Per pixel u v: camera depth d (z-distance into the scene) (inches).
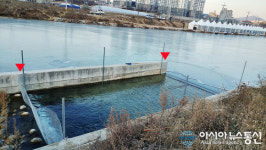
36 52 690.2
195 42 1732.3
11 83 382.9
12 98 372.2
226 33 3506.4
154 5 6830.7
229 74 713.0
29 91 406.9
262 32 4443.9
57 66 561.6
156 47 1162.0
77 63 614.2
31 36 983.6
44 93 420.2
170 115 222.4
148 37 1683.1
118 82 544.4
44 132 248.7
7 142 235.8
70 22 2144.4
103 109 377.7
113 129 175.0
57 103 386.6
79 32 1395.2
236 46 1752.0
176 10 6530.5
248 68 855.1
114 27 2321.6
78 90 462.9
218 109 248.8
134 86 534.6
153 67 620.7
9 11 1807.3
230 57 1117.1
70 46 868.6
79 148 168.7
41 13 2064.5
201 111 217.0
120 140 162.6
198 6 6658.5
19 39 872.9
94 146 166.4
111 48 946.7
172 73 672.4
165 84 565.3
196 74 677.3
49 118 289.3
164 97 219.5
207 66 817.5
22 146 236.1
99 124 321.1
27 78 397.4
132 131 182.1
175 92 496.7
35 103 374.0
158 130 180.9
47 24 1632.6
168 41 1567.4
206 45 1593.3
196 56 1034.1
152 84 559.8
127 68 557.0
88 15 2571.4
